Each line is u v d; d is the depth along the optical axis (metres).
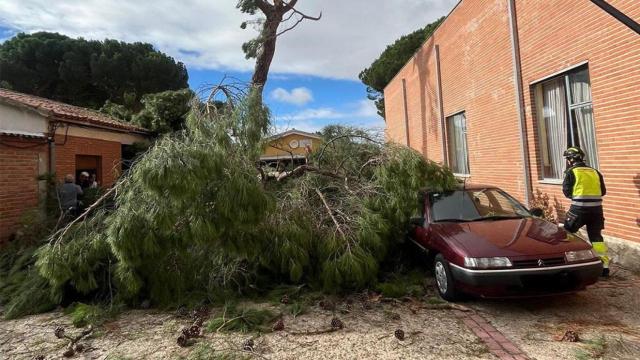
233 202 4.75
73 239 5.26
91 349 4.09
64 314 5.14
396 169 6.38
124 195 5.16
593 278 4.61
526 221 5.59
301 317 4.77
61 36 31.56
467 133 11.82
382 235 5.83
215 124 5.67
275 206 5.29
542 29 8.05
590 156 7.16
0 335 4.55
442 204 6.22
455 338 4.07
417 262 6.44
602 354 3.65
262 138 6.41
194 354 3.84
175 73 31.98
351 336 4.18
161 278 5.18
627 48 6.02
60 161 10.84
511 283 4.45
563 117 7.82
